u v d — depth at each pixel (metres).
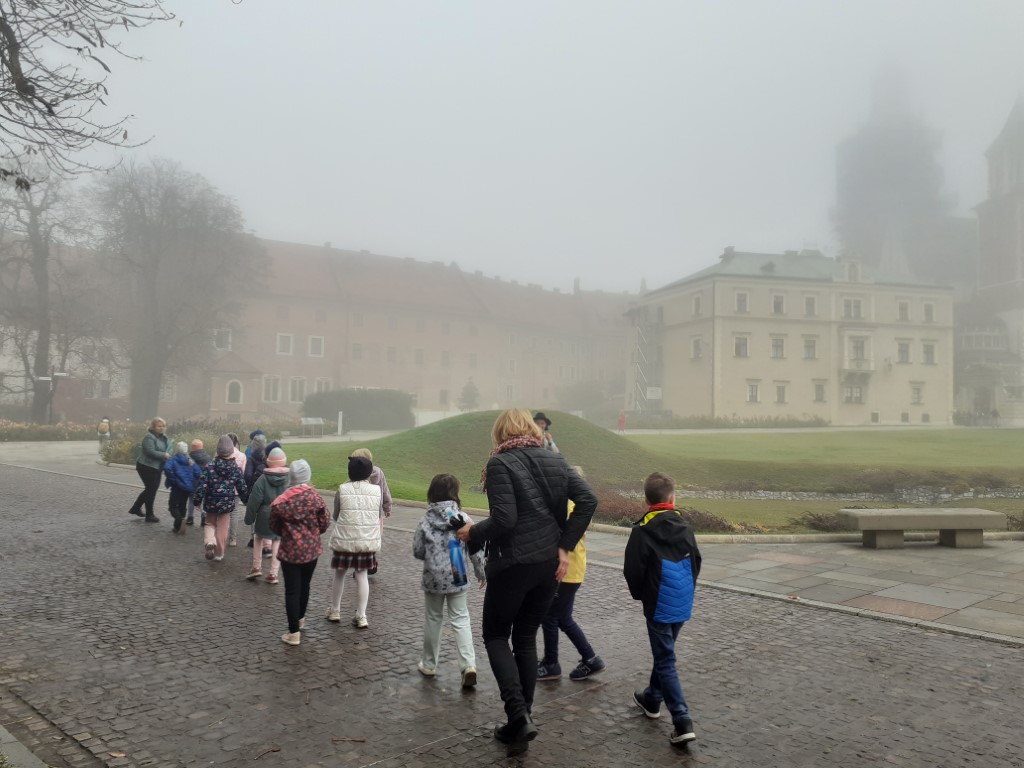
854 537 12.71
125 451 27.03
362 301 86.12
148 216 54.50
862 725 4.83
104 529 12.48
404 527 13.30
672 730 4.75
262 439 11.22
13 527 12.59
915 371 68.50
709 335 65.75
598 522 15.07
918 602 8.23
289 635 6.39
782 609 7.98
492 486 4.60
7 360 69.06
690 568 4.82
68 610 7.39
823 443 37.16
